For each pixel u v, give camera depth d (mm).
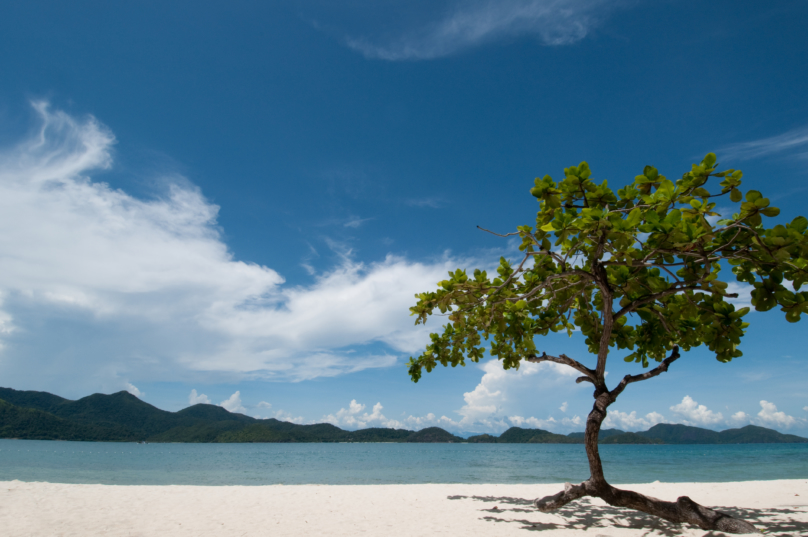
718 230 5988
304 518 9164
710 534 6938
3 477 23078
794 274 5805
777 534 6887
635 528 7730
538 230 6867
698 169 6004
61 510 9641
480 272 8266
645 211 6500
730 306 6750
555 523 8281
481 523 8398
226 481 23781
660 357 9680
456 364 11055
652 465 38594
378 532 7738
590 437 7793
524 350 9492
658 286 7062
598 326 9367
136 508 10172
